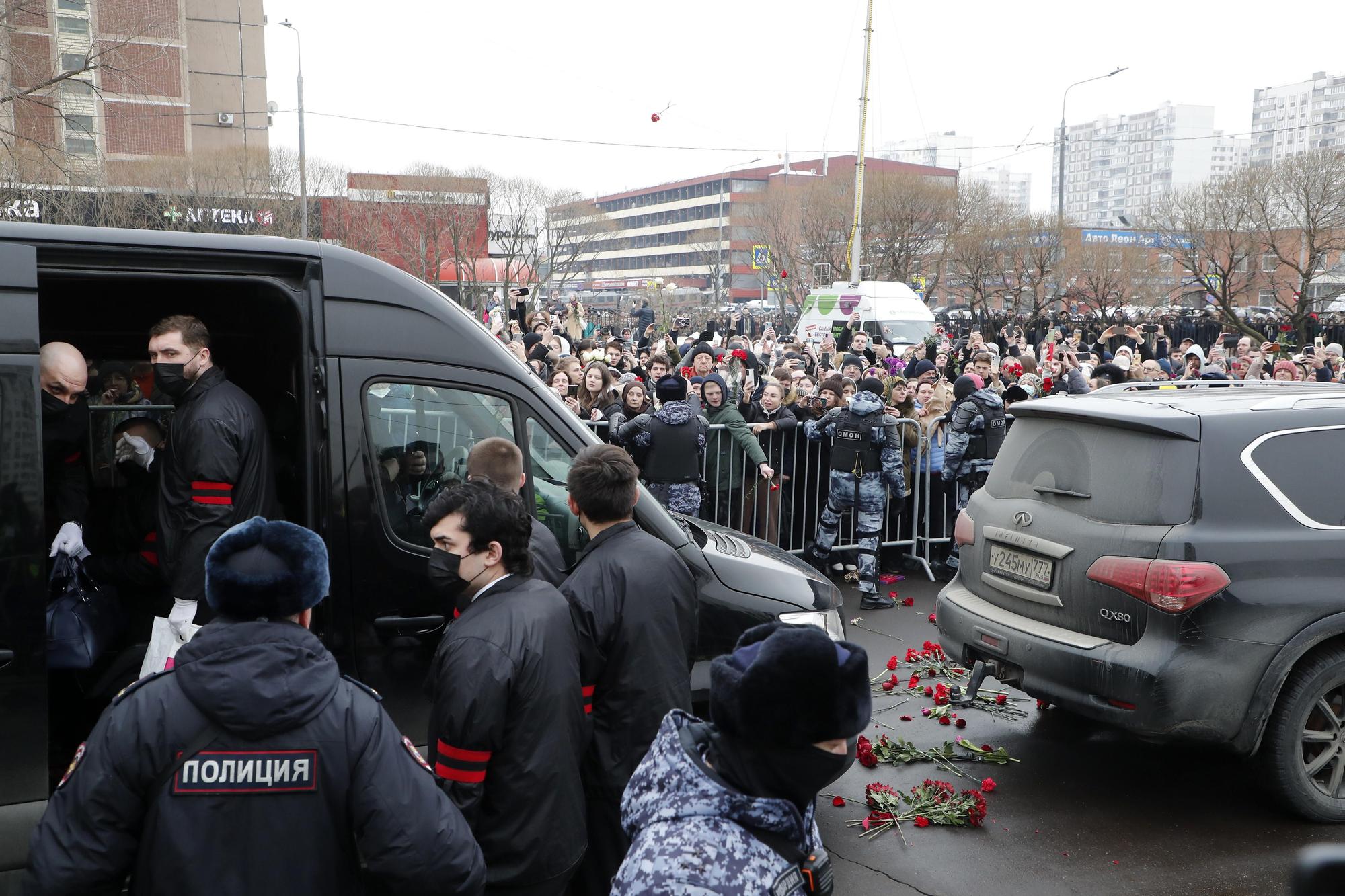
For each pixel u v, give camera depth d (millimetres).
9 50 18859
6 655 3000
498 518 2809
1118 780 4934
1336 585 4309
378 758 2082
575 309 21266
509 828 2727
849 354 11125
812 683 1555
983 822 4492
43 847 1978
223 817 1985
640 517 3971
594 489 3248
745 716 1573
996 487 5289
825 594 4355
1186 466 4367
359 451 3584
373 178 44062
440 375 3713
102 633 3873
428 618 3625
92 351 4641
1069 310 43094
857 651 1618
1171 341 33219
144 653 3920
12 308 3113
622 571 3199
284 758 2012
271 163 40062
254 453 3518
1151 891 3930
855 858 4203
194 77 61938
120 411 4684
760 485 8414
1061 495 4805
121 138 51094
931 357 18000
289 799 2010
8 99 18859
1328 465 4484
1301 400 4637
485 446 3371
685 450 7270
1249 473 4375
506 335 17500
